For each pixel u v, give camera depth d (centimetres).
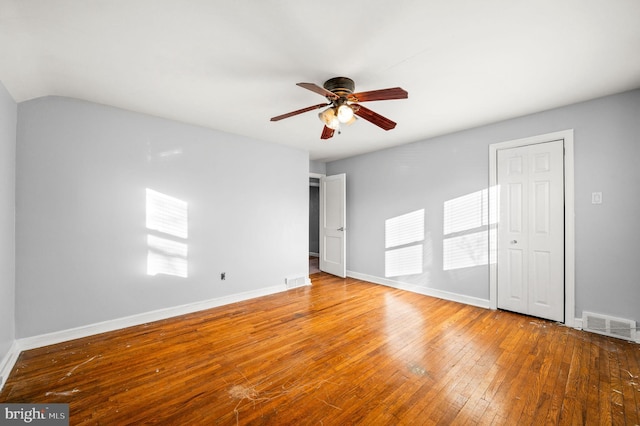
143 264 288
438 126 334
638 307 241
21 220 227
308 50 178
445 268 371
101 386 181
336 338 251
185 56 185
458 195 356
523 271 305
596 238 260
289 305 346
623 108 246
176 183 312
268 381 187
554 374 193
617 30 159
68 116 248
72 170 250
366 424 149
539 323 282
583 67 202
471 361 211
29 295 230
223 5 138
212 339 250
